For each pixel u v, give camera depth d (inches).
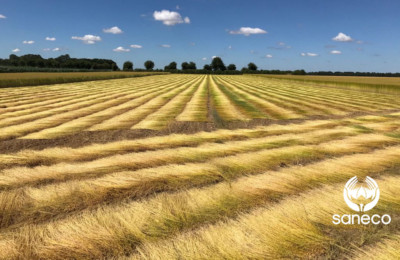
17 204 177.2
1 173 231.8
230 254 127.5
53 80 1617.9
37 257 127.3
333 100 872.3
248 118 529.0
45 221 158.7
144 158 269.3
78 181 215.0
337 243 138.2
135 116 533.3
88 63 5590.6
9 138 362.6
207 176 223.3
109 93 1080.2
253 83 2064.5
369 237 143.0
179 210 168.6
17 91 1099.3
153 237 141.9
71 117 523.5
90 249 132.0
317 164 254.8
